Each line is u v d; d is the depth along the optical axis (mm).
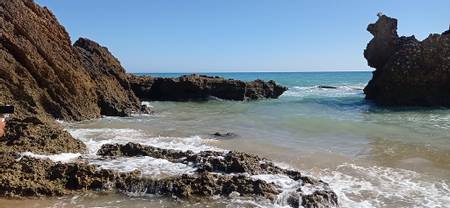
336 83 86812
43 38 23328
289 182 10820
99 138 17281
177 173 11242
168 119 24656
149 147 13383
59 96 22234
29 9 23828
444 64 33250
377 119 25375
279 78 125438
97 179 10617
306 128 21094
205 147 15898
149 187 10430
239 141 17344
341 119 25047
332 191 10422
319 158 14570
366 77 128875
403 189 11344
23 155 11711
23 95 20109
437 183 11922
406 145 17016
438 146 16859
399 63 34781
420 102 34062
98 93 25547
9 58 20438
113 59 31000
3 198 9734
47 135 13617
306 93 52406
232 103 37469
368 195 10828
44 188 10133
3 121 13406
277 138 18188
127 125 21609
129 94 28703
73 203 9727
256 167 11586
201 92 39688
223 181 10531
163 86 39781
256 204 9781
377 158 14781
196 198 10047
